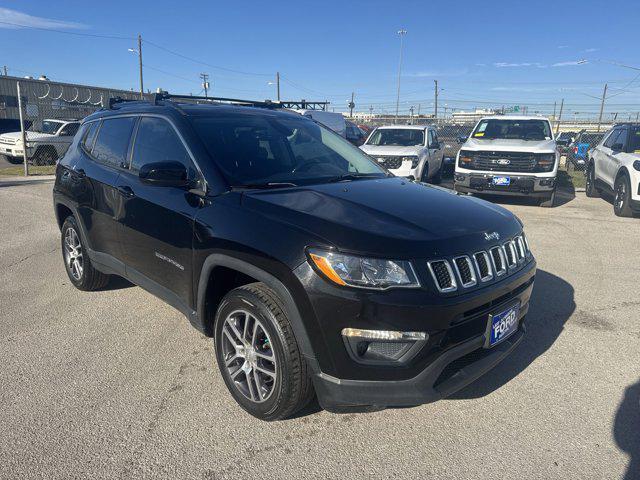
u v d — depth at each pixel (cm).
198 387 312
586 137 1636
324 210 268
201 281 297
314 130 414
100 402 295
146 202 342
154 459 249
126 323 405
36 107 1775
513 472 241
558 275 531
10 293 470
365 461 248
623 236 714
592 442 262
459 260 252
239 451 255
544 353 358
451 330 242
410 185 356
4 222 776
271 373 264
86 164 429
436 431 271
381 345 238
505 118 1097
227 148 332
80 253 465
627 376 327
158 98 414
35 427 271
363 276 233
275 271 249
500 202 1038
